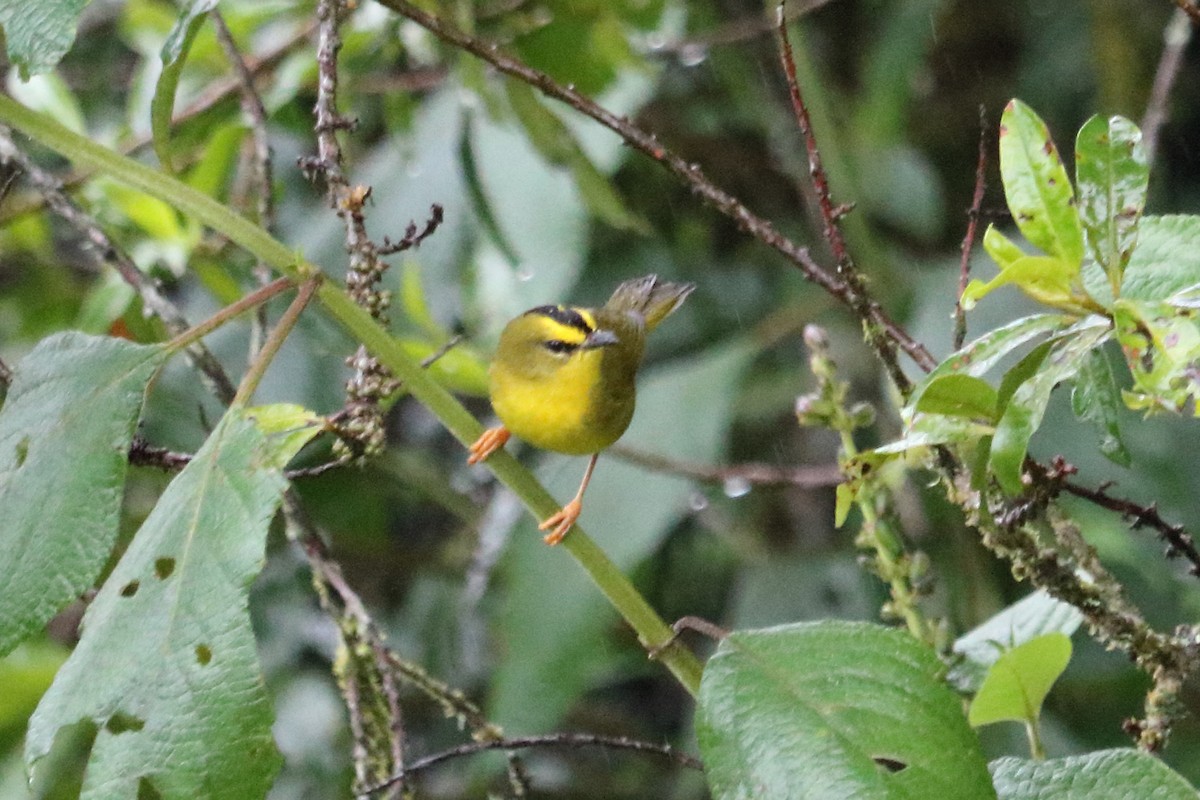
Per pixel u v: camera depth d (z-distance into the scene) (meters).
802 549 11.05
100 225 7.11
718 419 9.84
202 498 4.14
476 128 10.11
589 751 11.32
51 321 10.38
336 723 10.48
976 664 5.51
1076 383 4.26
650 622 4.86
